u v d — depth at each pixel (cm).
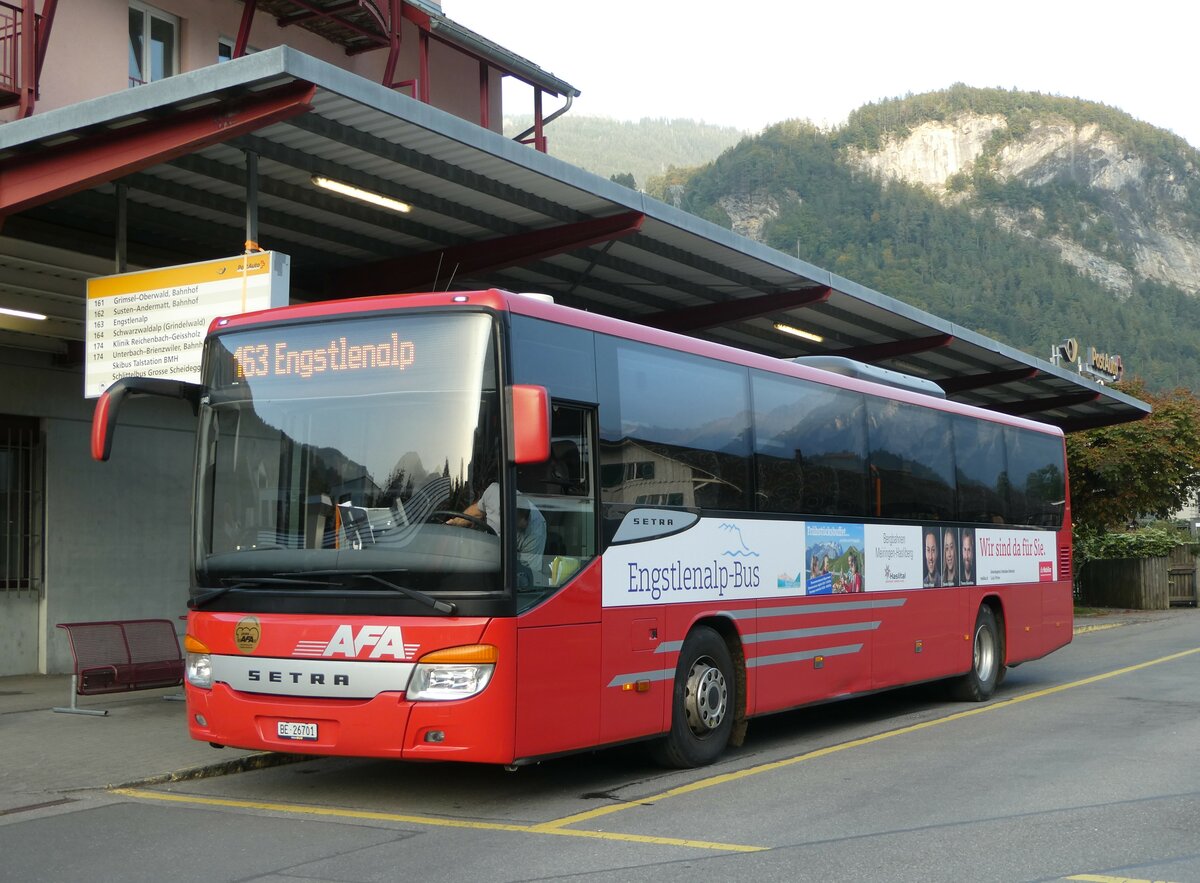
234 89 959
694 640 976
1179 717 1244
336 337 838
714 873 642
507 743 771
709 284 1748
